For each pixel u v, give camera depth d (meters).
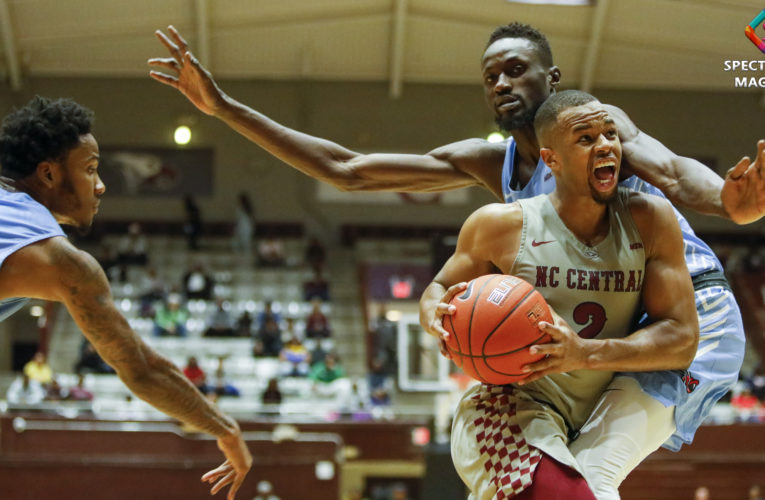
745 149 20.14
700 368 2.83
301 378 15.27
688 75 19.58
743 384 15.17
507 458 2.46
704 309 2.91
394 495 12.20
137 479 10.53
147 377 2.61
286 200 20.64
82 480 10.52
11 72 19.06
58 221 2.77
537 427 2.49
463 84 20.16
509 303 2.39
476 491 2.55
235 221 20.36
